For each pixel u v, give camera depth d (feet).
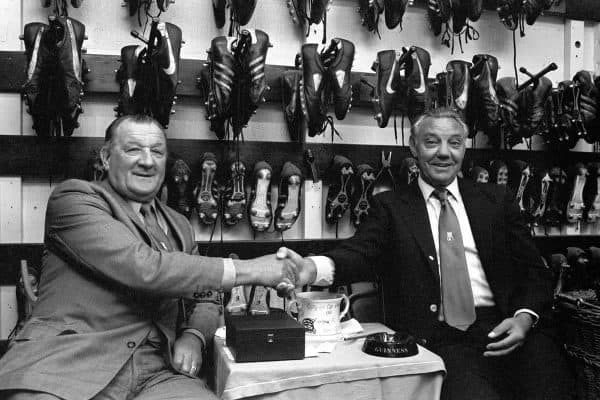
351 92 9.20
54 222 6.34
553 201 11.06
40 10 9.09
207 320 7.35
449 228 7.81
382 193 8.34
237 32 9.43
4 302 8.98
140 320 6.40
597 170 11.17
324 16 9.56
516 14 10.33
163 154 6.79
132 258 5.98
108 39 9.34
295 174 9.54
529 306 7.63
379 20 10.61
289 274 6.85
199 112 9.77
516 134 10.28
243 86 8.47
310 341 6.78
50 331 5.97
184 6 9.67
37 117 8.41
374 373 6.06
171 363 6.41
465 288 7.61
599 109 10.42
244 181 9.58
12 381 5.48
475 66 10.03
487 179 10.29
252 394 5.78
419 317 7.57
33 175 9.14
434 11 10.12
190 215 9.40
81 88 8.27
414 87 9.43
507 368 7.57
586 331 8.04
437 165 7.86
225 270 6.30
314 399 5.93
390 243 7.96
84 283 6.21
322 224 10.34
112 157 6.66
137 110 8.51
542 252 11.25
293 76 9.49
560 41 11.80
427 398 6.26
